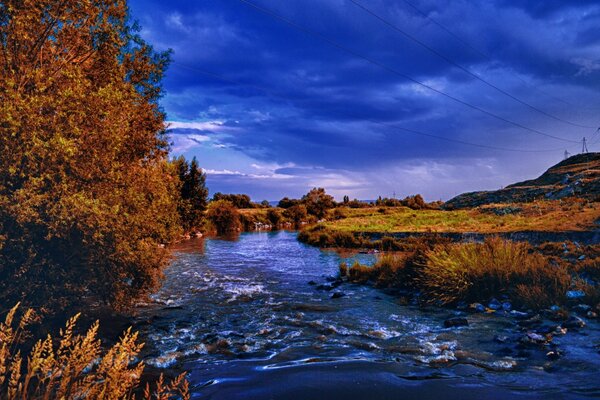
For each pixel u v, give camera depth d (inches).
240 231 2348.7
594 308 357.1
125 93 367.2
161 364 251.1
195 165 1717.5
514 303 403.5
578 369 226.8
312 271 744.3
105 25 354.6
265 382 215.5
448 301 431.8
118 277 309.7
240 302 462.6
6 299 231.3
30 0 272.4
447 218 2076.8
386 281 573.9
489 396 191.2
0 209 211.9
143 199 350.6
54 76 291.9
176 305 443.5
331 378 219.6
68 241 250.7
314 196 3622.0
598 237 858.8
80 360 118.4
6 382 170.2
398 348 282.4
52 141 230.2
